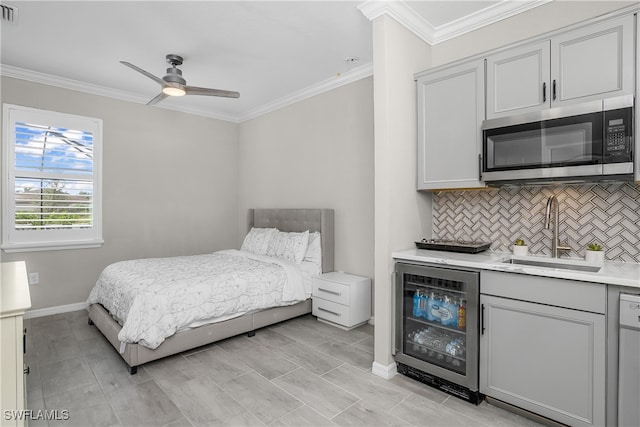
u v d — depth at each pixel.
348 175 3.89
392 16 2.49
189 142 5.07
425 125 2.67
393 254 2.48
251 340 3.16
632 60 1.81
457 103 2.50
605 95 1.90
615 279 1.62
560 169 2.00
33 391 2.26
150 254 4.68
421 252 2.53
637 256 2.05
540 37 2.12
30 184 3.80
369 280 3.57
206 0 2.46
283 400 2.17
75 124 4.07
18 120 3.71
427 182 2.66
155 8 2.56
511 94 2.25
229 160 5.54
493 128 2.27
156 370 2.56
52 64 3.56
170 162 4.88
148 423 1.94
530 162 2.12
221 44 3.14
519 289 1.93
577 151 1.94
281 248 4.04
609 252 2.15
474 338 2.09
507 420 1.95
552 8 2.35
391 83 2.49
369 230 3.68
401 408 2.08
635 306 1.57
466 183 2.46
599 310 1.68
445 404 2.12
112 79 3.97
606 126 1.85
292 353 2.88
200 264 3.57
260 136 5.15
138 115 4.58
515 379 1.95
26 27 2.83
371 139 3.66
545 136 2.06
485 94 2.37
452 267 2.21
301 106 4.46
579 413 1.74
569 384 1.77
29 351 2.88
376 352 2.53
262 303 3.23
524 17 2.46
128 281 2.88
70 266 4.03
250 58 3.44
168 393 2.24
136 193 4.55
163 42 3.10
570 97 2.02
